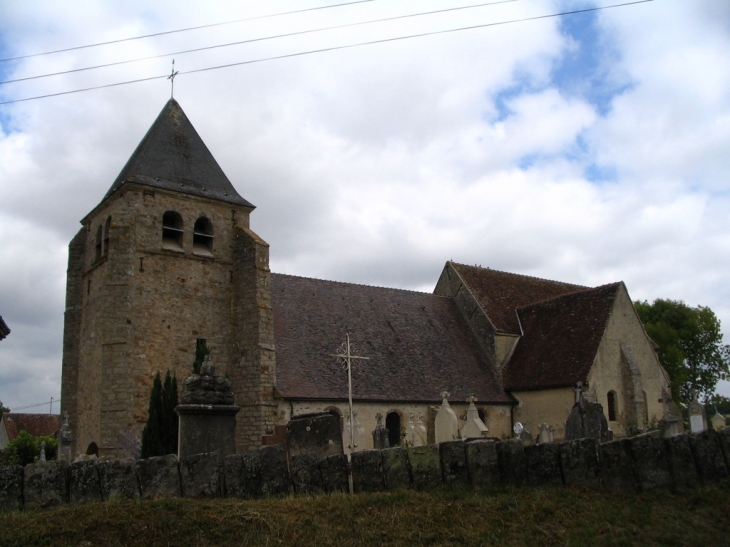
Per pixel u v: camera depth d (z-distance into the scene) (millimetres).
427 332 38875
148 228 29594
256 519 12414
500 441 14836
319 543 11688
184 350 29547
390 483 14461
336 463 14672
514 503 13297
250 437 28750
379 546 11648
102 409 27219
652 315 61344
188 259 30562
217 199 31922
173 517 12305
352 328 35750
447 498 13680
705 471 14336
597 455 14273
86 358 31047
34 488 13812
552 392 35156
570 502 13359
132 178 29328
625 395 35469
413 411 33094
